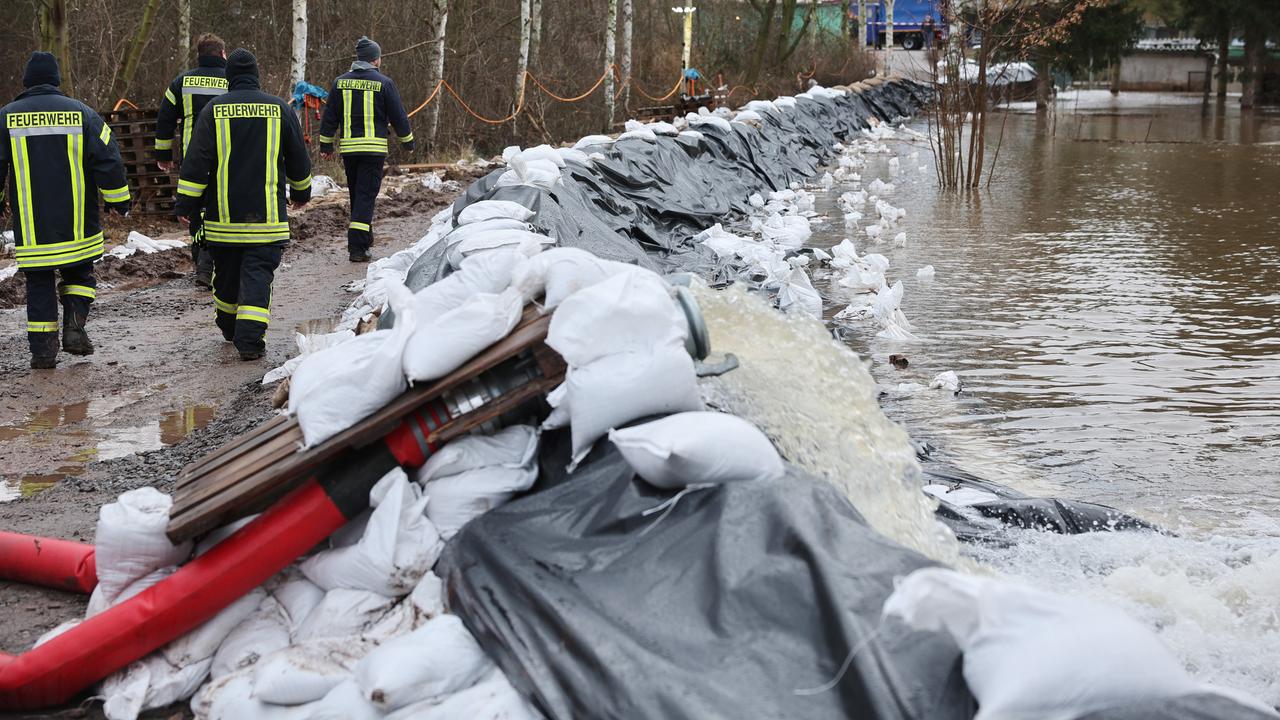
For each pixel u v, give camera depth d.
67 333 7.05
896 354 7.06
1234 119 30.50
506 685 2.71
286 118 7.16
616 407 3.30
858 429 3.90
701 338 3.49
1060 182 16.42
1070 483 4.89
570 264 3.67
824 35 35.34
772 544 2.72
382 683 2.70
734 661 2.42
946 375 6.31
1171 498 4.71
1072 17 17.86
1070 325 7.75
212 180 7.07
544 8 25.52
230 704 2.97
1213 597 3.67
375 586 3.24
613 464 3.25
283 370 6.50
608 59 23.16
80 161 6.93
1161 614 3.53
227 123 6.97
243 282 7.11
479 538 3.17
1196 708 2.18
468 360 3.40
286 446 3.50
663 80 29.30
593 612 2.67
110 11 17.42
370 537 3.24
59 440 5.66
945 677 2.27
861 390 4.05
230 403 6.22
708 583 2.65
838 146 22.06
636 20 31.27
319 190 14.96
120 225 12.27
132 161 12.78
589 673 2.52
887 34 35.94
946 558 3.69
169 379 6.74
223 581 3.24
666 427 3.03
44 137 6.82
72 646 3.19
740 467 3.00
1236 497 4.71
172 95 9.12
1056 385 6.34
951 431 5.61
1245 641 3.38
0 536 4.06
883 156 21.47
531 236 5.73
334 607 3.23
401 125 10.48
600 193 10.09
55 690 3.20
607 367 3.32
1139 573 3.73
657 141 13.05
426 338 3.36
